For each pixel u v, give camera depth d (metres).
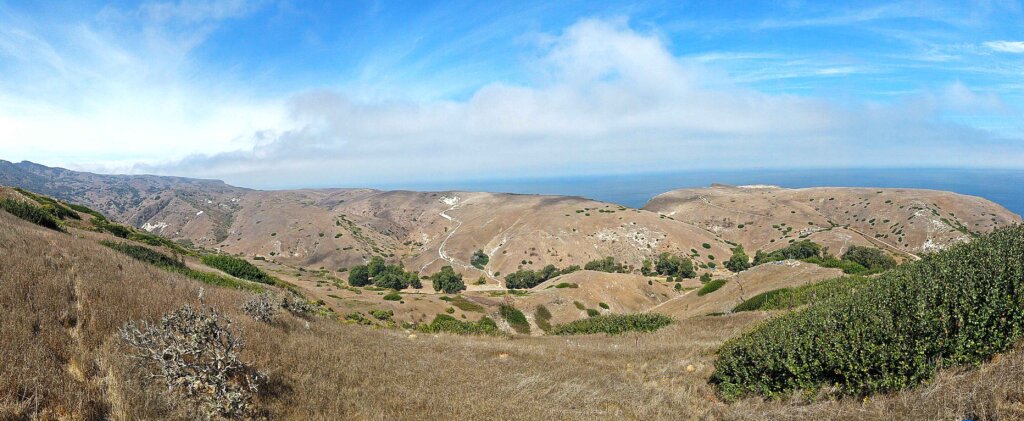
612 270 105.94
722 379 9.77
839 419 6.53
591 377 10.90
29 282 8.15
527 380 10.20
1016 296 6.75
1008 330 6.54
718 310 32.69
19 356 5.53
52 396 5.20
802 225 133.88
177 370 6.32
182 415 5.88
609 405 8.73
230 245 150.25
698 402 8.91
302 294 34.00
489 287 98.56
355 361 10.58
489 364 12.24
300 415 7.09
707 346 14.89
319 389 8.28
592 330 25.00
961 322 6.60
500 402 8.68
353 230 158.12
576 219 131.62
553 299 56.28
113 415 5.30
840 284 23.20
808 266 35.59
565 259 113.38
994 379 5.67
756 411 7.71
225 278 25.67
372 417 7.32
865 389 7.24
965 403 5.55
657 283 72.69
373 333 16.36
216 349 6.79
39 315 6.99
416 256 134.88
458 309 48.12
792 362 8.11
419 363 11.59
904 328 7.08
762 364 8.72
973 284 7.07
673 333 20.88
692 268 100.56
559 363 12.73
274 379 8.09
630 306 62.44
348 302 38.69
